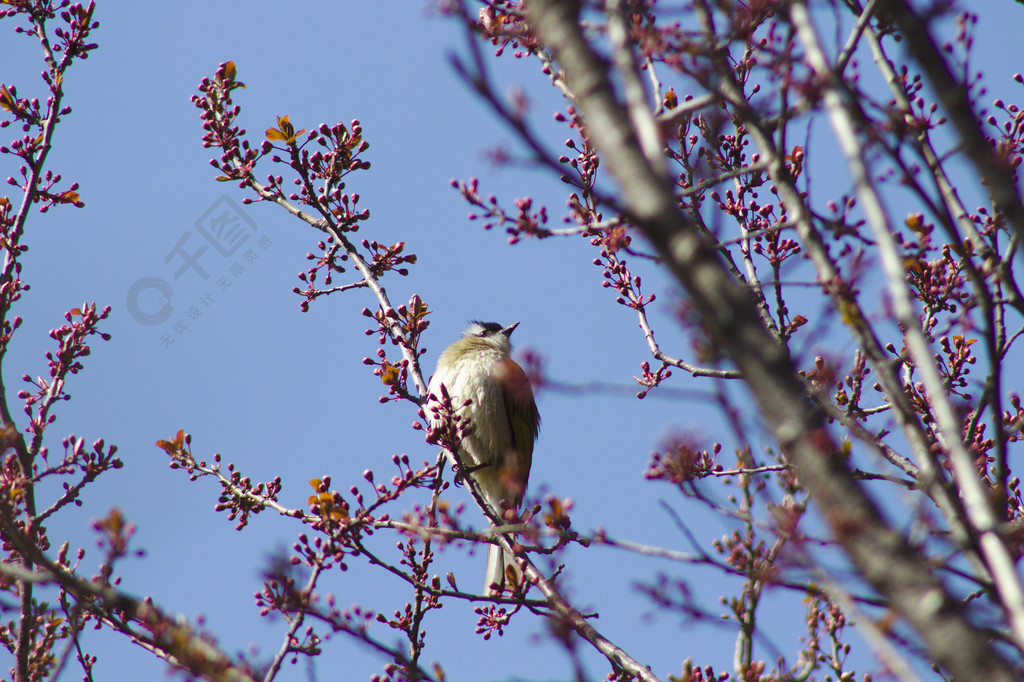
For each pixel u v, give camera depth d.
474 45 3.56
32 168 10.10
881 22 6.80
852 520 3.79
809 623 7.98
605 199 3.88
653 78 7.15
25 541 6.29
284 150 10.80
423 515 7.95
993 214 7.02
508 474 8.59
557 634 5.37
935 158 6.72
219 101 11.00
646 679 7.60
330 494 7.83
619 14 4.88
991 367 5.48
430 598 8.85
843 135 5.17
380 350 10.24
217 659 5.66
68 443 8.97
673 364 9.53
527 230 6.50
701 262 3.88
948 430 4.63
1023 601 4.02
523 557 8.20
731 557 6.02
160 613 5.92
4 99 10.29
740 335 3.86
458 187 7.04
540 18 4.65
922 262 8.38
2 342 9.57
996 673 3.46
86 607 6.25
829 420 5.41
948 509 5.35
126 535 6.12
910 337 4.89
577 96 4.39
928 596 3.65
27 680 8.34
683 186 8.87
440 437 9.00
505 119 3.61
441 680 6.59
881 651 4.03
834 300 5.64
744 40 5.70
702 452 6.66
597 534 5.83
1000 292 6.36
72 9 10.55
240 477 9.89
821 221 6.09
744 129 8.46
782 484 6.21
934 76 4.94
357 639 6.60
